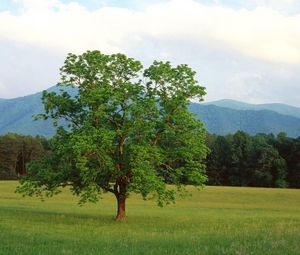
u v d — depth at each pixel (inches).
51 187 1504.7
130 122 1439.5
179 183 1556.3
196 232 1109.7
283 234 918.4
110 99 1414.9
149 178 1358.3
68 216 1632.6
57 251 703.1
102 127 1464.1
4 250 708.7
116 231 1154.7
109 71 1529.3
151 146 1471.5
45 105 1505.9
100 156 1401.3
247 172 5103.3
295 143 4906.5
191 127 1530.5
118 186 1576.0
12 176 5738.2
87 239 901.2
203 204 2815.0
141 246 756.6
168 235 1011.3
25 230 1105.4
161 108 1518.2
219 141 5319.9
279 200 3125.0
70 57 1529.3
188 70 1531.7
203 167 1545.3
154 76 1509.6
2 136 5895.7
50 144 1545.3
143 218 1690.5
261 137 5433.1
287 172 4904.0
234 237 868.6
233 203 2935.5
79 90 1514.5
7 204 2357.3
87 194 1381.6
